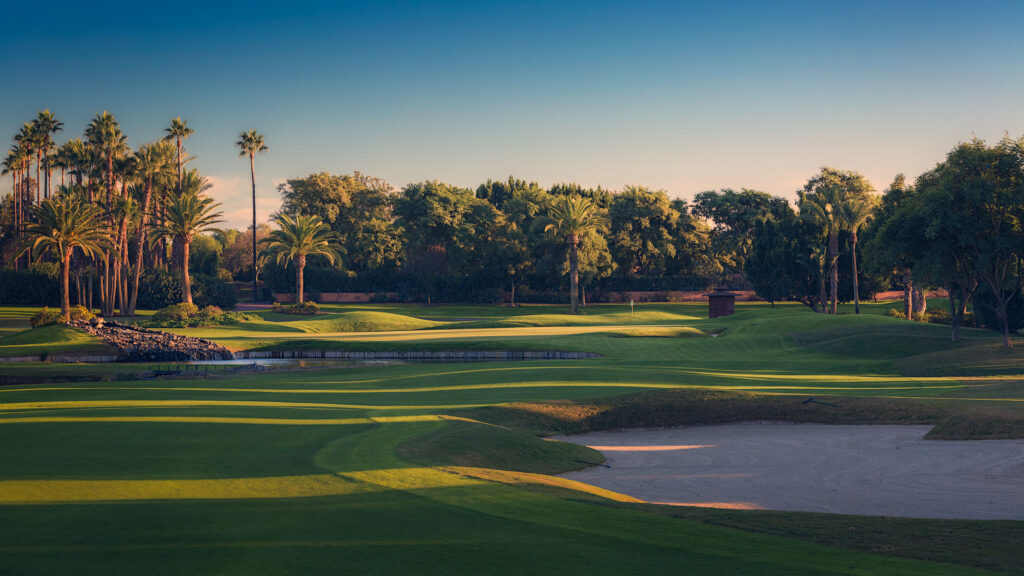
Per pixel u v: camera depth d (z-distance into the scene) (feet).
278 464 49.26
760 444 71.82
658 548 31.65
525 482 45.60
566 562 29.40
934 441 69.36
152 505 37.55
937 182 153.28
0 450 52.95
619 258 380.78
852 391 95.81
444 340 187.11
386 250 385.91
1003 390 90.27
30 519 34.53
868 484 54.24
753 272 292.61
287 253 322.96
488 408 80.02
